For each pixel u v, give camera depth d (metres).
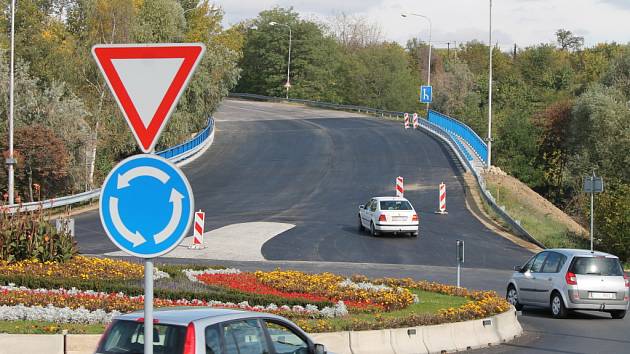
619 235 46.25
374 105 158.00
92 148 60.59
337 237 44.34
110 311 19.27
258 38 156.62
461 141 79.06
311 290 24.33
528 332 23.36
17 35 69.38
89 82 66.56
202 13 110.69
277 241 42.44
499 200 57.00
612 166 75.62
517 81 129.38
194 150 74.44
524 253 41.94
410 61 190.88
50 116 58.72
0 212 28.09
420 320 20.00
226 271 29.27
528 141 91.44
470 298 25.61
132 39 68.50
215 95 84.44
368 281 28.09
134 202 6.59
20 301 19.61
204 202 55.06
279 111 117.69
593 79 143.75
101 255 36.50
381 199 45.53
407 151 76.69
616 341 21.44
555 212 61.94
